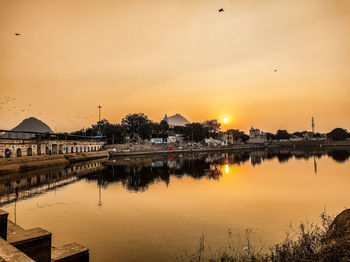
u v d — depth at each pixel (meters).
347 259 9.83
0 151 55.84
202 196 30.64
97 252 15.20
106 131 145.88
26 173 53.00
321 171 54.06
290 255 12.30
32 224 20.42
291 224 20.08
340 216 15.55
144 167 65.06
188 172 54.22
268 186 37.22
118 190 34.56
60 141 83.00
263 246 15.74
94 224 20.38
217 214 23.08
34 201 28.22
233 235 17.84
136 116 178.38
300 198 29.36
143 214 23.22
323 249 11.43
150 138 176.38
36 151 69.50
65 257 11.62
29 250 10.45
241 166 66.25
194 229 19.17
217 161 82.81
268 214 23.03
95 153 96.88
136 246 16.03
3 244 8.00
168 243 16.50
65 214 23.25
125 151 118.12
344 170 54.94
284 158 93.19
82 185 38.62
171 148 139.38
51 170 59.03
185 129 190.00
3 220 10.04
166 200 28.59
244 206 25.86
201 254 14.80
